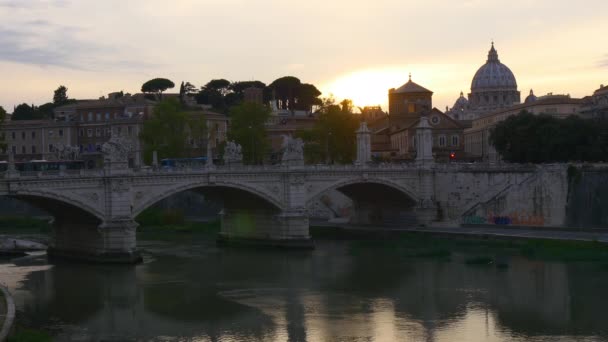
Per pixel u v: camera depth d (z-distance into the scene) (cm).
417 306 7469
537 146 14812
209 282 8688
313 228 13575
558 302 7531
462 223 12950
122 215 9581
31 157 18750
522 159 15200
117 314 7219
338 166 11975
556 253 10244
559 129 14475
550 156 14562
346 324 6806
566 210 12206
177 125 15350
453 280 8700
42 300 7781
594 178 12031
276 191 11306
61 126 18600
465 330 6594
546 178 12312
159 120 15225
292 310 7344
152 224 14225
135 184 9756
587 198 12038
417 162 13262
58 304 7612
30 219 14938
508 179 12631
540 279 8619
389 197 13600
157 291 8194
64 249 10462
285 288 8356
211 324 6850
